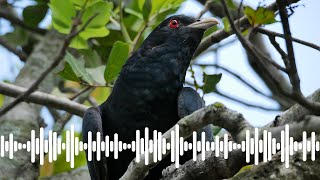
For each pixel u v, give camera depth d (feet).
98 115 28.07
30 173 32.94
